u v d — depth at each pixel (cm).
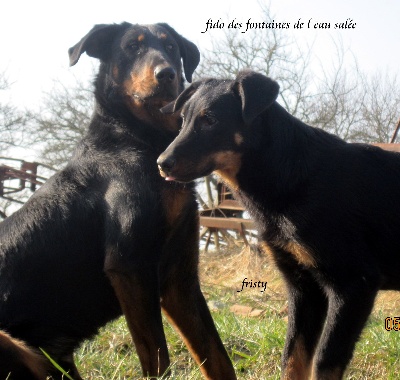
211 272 446
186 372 216
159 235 195
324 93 752
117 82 208
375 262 193
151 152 201
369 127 764
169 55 214
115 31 214
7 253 198
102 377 206
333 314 188
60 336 200
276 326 249
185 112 199
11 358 186
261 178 196
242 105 193
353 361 223
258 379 208
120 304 195
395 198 196
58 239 198
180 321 204
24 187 508
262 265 404
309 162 194
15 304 195
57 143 841
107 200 197
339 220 190
